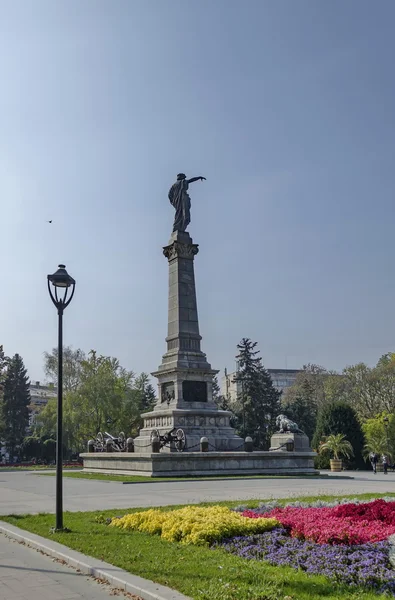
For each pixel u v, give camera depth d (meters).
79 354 83.62
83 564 11.51
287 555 11.42
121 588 10.15
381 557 10.45
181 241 47.06
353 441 58.19
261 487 28.17
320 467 56.22
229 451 41.31
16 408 106.31
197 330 46.03
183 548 12.55
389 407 78.75
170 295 47.06
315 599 8.66
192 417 42.62
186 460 36.41
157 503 21.12
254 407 83.31
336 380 94.62
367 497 22.34
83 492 26.48
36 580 10.91
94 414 79.31
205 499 22.20
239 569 10.47
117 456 40.47
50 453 89.00
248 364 85.56
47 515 18.41
